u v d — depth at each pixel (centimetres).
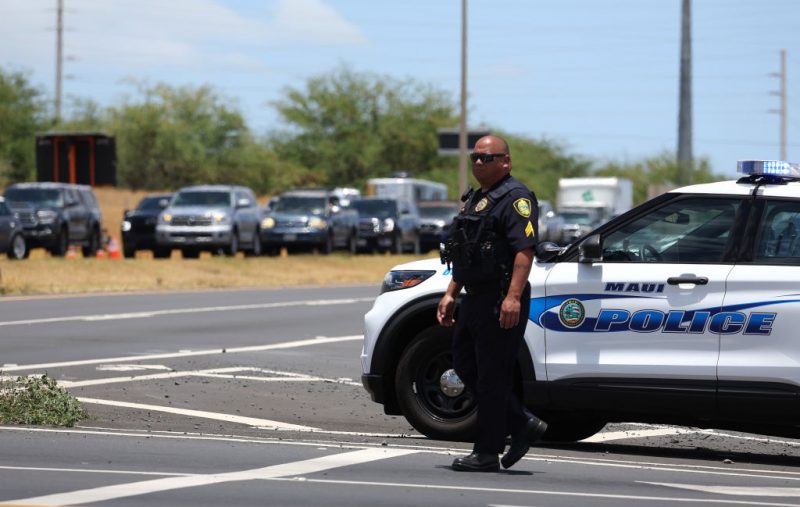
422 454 2222
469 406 2419
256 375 3597
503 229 1994
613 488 1939
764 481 2070
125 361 3856
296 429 2664
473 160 2017
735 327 2250
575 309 2325
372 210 11512
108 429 2522
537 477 2022
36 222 8956
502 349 2017
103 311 5641
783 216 2277
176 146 18975
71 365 3734
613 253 2338
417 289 2458
